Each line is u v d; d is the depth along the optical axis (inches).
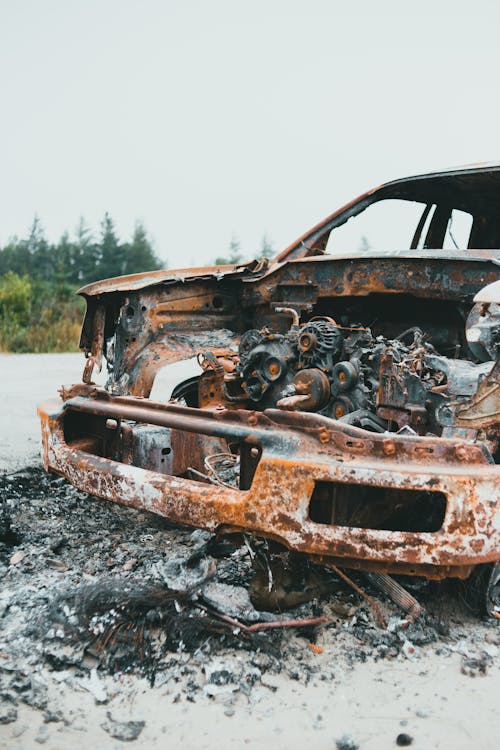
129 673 91.7
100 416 144.9
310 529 96.4
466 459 96.2
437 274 140.1
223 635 99.3
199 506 106.4
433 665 95.6
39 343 628.1
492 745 79.2
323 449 100.4
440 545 92.4
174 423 115.1
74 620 102.3
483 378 108.7
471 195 173.9
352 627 104.0
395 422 123.2
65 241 2044.8
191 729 80.9
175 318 170.2
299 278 163.5
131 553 131.4
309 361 141.9
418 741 79.5
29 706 84.2
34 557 128.0
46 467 138.4
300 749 77.8
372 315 163.6
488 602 107.7
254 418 108.0
